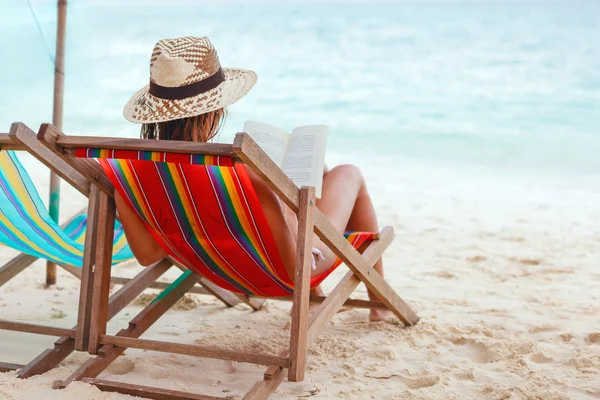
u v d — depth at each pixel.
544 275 4.04
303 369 2.15
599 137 12.28
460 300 3.51
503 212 6.19
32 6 3.49
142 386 2.22
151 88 2.19
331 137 12.60
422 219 5.79
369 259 2.67
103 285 2.35
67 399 2.15
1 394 2.17
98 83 16.48
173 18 23.36
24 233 2.60
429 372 2.52
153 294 3.60
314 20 23.16
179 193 2.12
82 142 1.99
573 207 6.52
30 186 2.42
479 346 2.81
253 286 2.56
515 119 13.91
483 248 4.71
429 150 11.42
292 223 2.44
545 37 20.61
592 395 2.30
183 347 2.26
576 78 17.28
